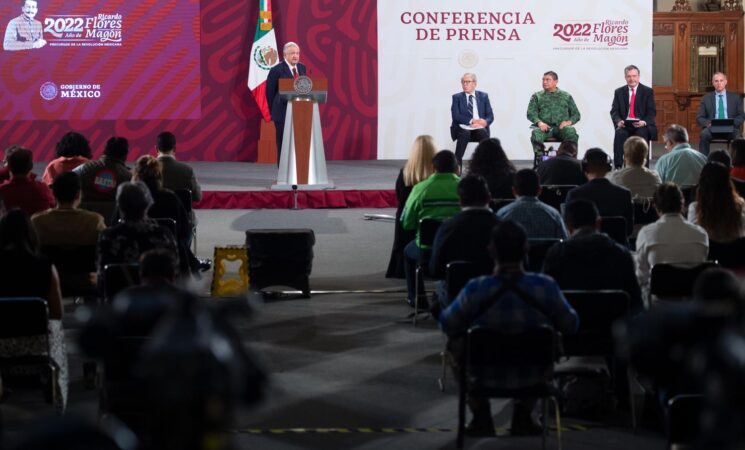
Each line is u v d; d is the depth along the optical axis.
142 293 3.05
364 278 8.43
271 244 7.64
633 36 15.43
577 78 15.48
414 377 5.76
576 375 5.10
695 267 5.22
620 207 6.90
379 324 6.95
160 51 15.27
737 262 5.76
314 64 15.53
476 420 4.68
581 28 15.40
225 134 15.54
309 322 7.00
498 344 4.30
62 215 6.18
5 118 15.08
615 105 13.41
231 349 2.04
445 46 15.45
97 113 15.20
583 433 4.86
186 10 15.26
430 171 7.59
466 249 5.62
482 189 5.70
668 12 19.36
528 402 4.68
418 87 15.55
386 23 15.46
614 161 13.38
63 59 15.09
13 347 4.83
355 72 15.55
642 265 5.61
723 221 5.74
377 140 15.65
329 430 4.87
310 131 12.21
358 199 12.10
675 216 5.57
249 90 15.48
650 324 2.63
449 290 5.46
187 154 15.50
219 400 1.90
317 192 12.04
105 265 5.68
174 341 1.93
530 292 4.44
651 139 13.30
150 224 5.79
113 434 1.88
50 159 15.19
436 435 4.82
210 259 8.89
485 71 15.46
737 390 1.99
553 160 8.84
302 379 5.71
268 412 5.13
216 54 15.41
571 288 5.02
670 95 19.56
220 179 13.34
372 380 5.70
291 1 15.45
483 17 15.40
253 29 15.43
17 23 14.96
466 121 13.30
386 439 4.76
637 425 4.96
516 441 4.75
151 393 1.91
